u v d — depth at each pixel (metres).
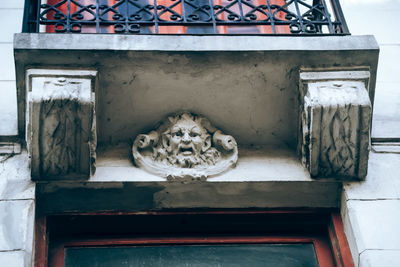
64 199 4.31
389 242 4.07
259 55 4.41
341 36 4.54
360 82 4.46
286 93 4.59
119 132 4.63
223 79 4.52
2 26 5.19
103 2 5.30
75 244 4.27
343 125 4.35
